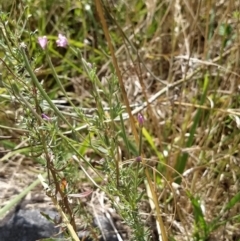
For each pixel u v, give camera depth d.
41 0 0.49
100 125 0.27
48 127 0.26
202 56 0.43
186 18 0.45
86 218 0.30
